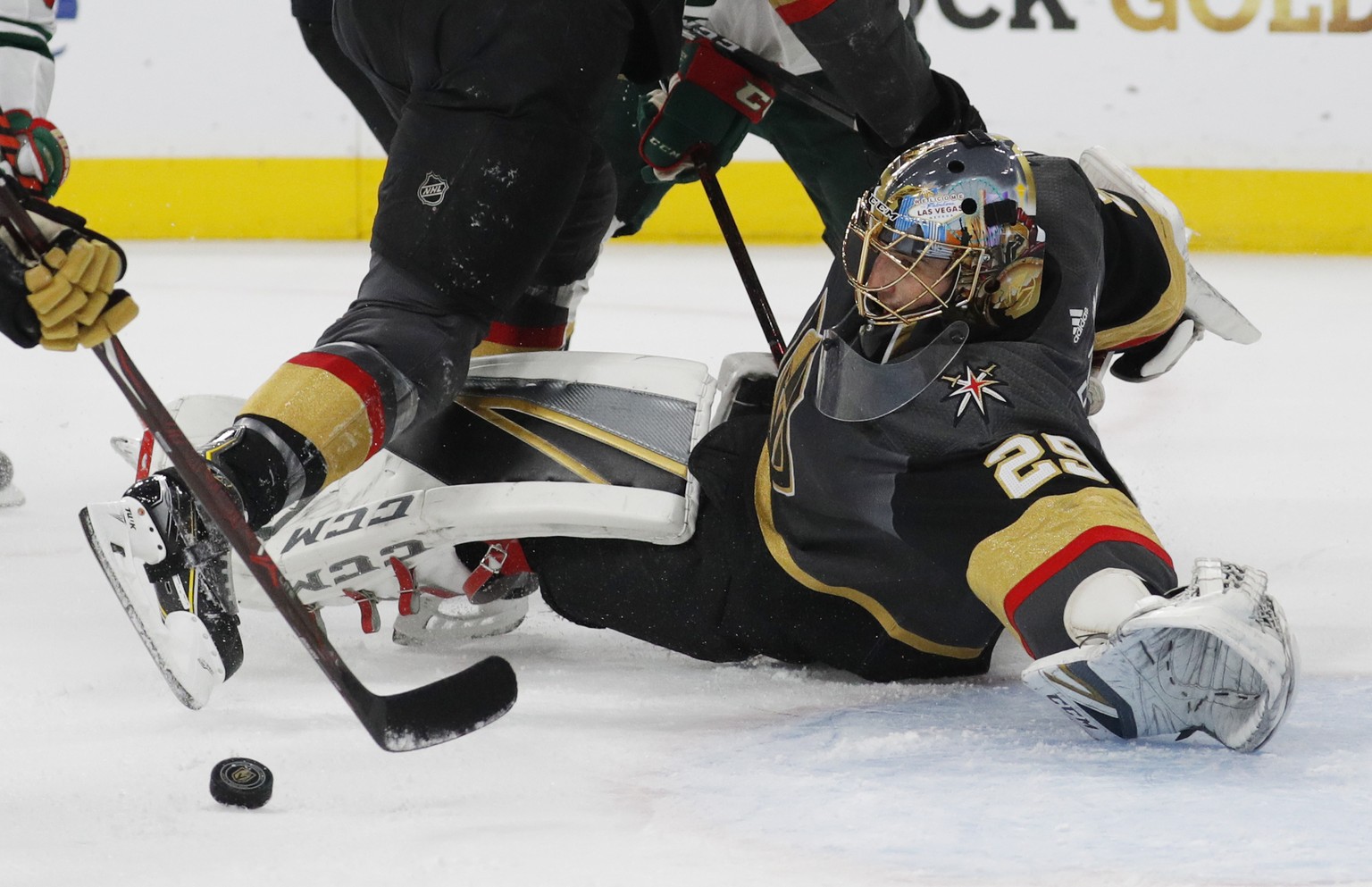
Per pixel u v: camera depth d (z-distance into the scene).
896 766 4.32
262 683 5.23
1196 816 3.83
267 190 19.64
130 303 4.25
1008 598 4.41
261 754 4.44
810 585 5.17
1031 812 3.90
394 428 5.17
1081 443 4.63
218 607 4.76
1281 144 19.23
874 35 5.75
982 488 4.54
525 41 5.30
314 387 4.99
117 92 19.23
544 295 6.53
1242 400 11.49
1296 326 14.68
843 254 4.92
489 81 5.30
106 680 5.24
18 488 8.66
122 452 6.25
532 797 4.08
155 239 19.58
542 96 5.34
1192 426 10.60
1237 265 18.34
